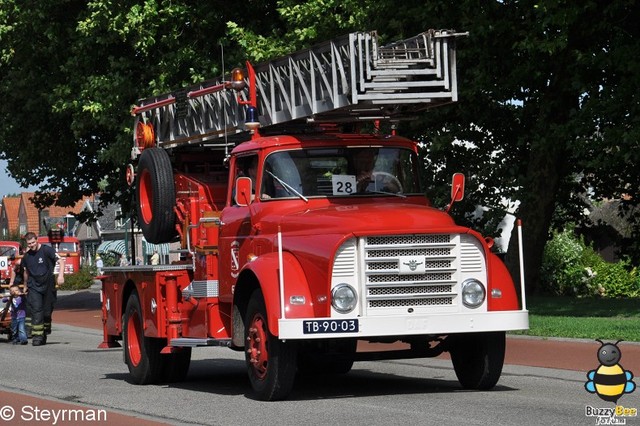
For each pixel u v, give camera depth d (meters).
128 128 34.25
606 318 23.16
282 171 13.62
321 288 12.05
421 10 27.86
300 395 13.24
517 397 12.54
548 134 27.75
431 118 28.89
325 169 13.71
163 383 15.80
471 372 13.28
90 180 43.53
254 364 12.65
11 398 13.75
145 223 16.52
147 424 11.09
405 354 13.30
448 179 30.58
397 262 12.12
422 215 12.54
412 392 13.27
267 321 12.16
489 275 12.41
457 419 10.70
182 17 33.47
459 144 30.81
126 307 16.19
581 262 42.84
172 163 16.98
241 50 31.81
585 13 27.12
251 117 14.45
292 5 30.34
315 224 12.56
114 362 19.38
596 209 51.03
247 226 13.70
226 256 14.15
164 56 33.75
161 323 15.14
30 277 24.09
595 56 26.00
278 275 12.24
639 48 25.66
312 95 14.12
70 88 36.72
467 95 27.80
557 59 28.02
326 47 13.80
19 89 39.50
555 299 30.23
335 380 15.31
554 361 16.72
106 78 34.88
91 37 35.16
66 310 40.38
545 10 24.94
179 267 15.13
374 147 13.97
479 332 12.52
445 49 13.34
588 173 33.12
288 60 14.57
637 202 34.38
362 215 12.47
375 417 10.98
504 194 30.58
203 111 16.45
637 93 25.42
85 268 68.62
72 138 41.03
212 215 14.77
